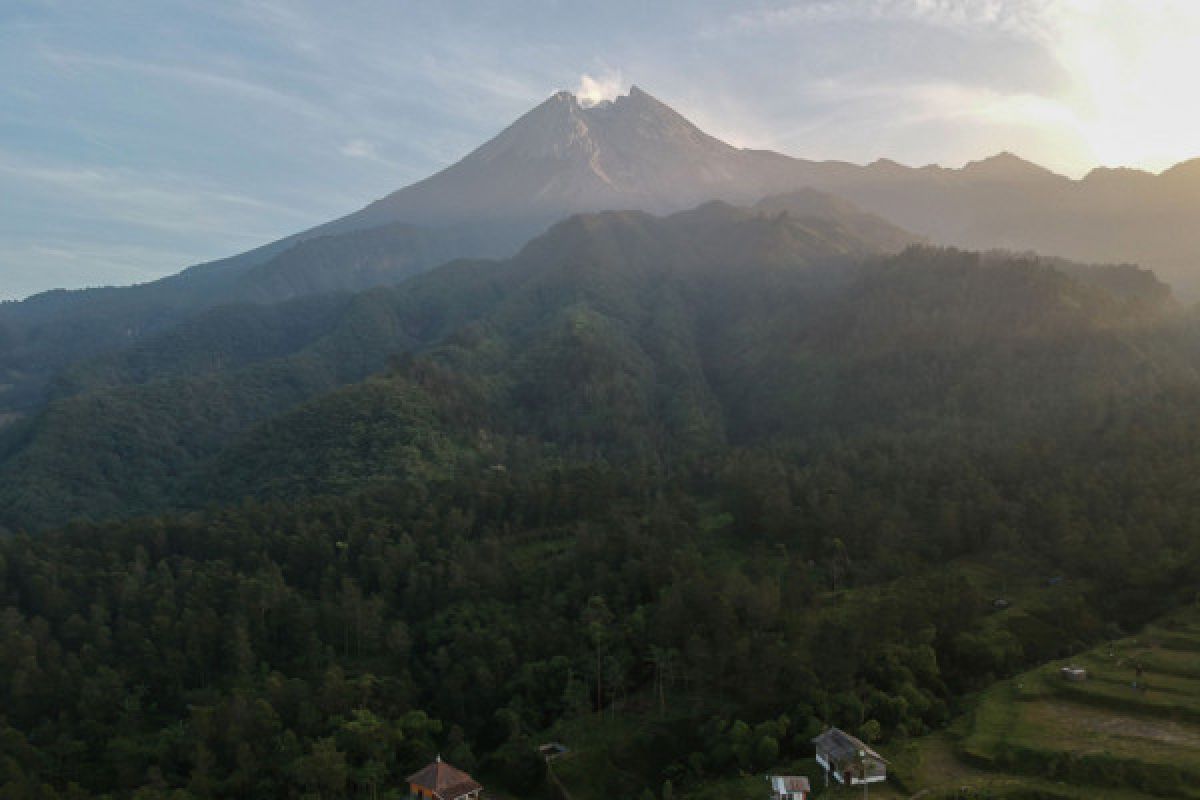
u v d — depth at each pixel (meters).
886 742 80.88
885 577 115.38
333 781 82.25
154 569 128.75
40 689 97.25
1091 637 101.44
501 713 94.31
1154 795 69.88
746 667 90.62
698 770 83.25
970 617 101.56
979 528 125.50
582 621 106.25
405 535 128.00
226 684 101.81
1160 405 158.12
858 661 90.00
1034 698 87.12
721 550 130.62
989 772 75.31
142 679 102.06
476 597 116.69
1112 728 80.00
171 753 89.44
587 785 83.25
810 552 125.81
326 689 94.31
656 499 146.38
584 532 127.12
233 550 129.62
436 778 80.75
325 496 157.00
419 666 104.94
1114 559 110.31
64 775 87.75
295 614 110.06
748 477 144.00
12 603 116.31
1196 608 103.12
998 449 147.75
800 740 81.25
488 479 158.88
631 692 98.62
